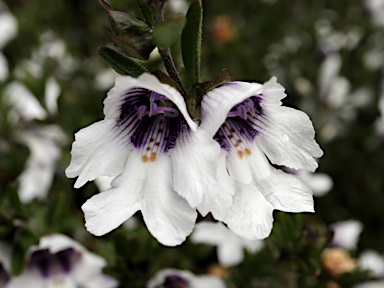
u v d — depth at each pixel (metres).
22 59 0.17
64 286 0.10
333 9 0.19
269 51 0.17
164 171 0.06
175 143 0.06
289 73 0.17
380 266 0.14
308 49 0.17
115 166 0.06
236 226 0.06
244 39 0.17
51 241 0.10
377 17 0.18
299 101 0.16
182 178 0.06
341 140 0.17
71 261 0.10
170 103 0.07
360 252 0.15
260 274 0.11
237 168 0.06
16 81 0.15
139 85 0.06
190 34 0.07
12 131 0.15
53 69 0.16
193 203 0.06
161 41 0.06
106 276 0.10
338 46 0.17
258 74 0.16
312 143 0.06
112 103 0.06
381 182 0.17
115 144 0.06
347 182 0.17
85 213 0.06
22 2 0.20
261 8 0.18
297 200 0.06
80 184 0.06
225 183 0.06
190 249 0.13
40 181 0.13
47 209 0.11
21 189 0.14
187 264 0.12
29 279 0.10
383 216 0.17
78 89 0.16
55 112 0.14
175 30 0.06
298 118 0.06
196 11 0.07
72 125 0.13
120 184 0.06
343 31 0.17
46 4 0.19
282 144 0.06
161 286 0.10
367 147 0.17
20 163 0.15
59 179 0.14
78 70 0.17
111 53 0.07
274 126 0.06
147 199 0.06
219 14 0.17
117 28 0.06
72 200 0.13
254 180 0.06
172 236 0.06
